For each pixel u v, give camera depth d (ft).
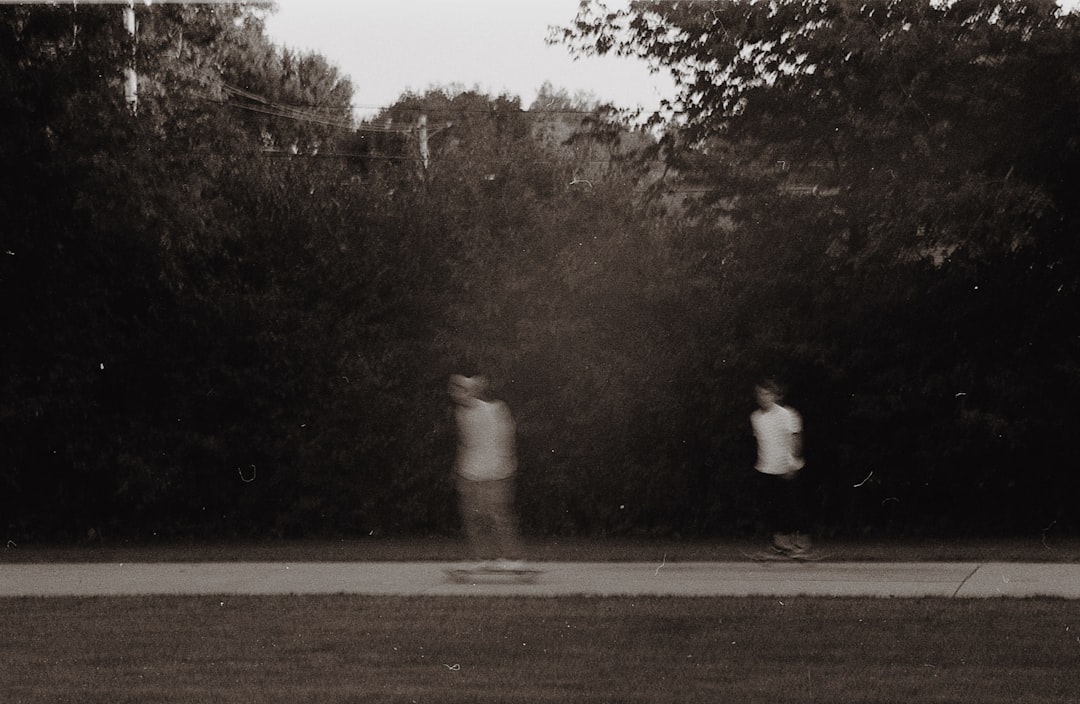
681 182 64.44
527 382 64.75
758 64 62.95
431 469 64.80
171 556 53.31
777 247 62.39
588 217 65.51
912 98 59.62
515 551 51.19
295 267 65.57
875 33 60.34
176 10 70.95
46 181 61.57
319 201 66.33
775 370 62.34
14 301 63.00
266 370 64.85
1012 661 28.40
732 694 25.17
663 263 63.31
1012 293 60.70
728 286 62.85
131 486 63.21
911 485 62.59
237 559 51.47
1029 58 58.70
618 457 64.23
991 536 62.18
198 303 64.03
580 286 63.67
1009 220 58.03
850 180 61.52
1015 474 61.52
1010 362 61.00
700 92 64.08
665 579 42.47
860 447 62.59
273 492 65.26
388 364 65.10
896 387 61.11
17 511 64.34
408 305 65.57
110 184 60.70
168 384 64.69
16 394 62.13
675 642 30.55
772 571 44.62
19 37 61.46
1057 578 41.98
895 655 28.96
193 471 65.21
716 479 63.36
